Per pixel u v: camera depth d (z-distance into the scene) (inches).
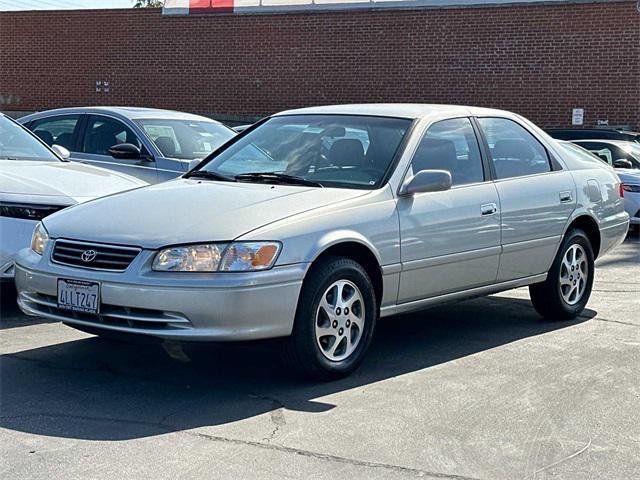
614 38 693.3
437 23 756.0
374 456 168.2
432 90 764.0
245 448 170.6
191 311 188.2
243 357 236.2
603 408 200.1
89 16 904.9
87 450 167.6
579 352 249.3
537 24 719.1
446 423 187.6
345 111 257.8
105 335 205.9
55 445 169.9
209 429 180.4
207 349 243.6
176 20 865.5
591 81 704.4
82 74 917.8
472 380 219.9
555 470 164.1
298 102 822.5
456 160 250.1
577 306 291.6
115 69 900.0
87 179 291.7
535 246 269.1
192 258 190.9
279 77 828.0
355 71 794.2
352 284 213.9
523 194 264.5
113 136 380.5
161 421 184.7
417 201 231.5
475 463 166.2
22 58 942.4
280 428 181.9
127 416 187.5
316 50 808.9
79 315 201.2
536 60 722.2
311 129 252.8
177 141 381.1
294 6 811.4
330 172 234.7
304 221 203.8
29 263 211.8
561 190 280.8
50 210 265.6
